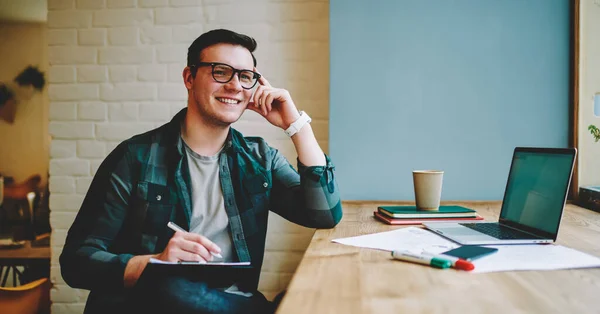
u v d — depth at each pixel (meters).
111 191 1.30
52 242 2.24
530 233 1.15
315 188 1.33
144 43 2.21
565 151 1.10
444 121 1.88
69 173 2.25
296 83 2.13
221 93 1.33
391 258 0.95
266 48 2.14
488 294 0.71
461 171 1.89
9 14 2.93
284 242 2.15
